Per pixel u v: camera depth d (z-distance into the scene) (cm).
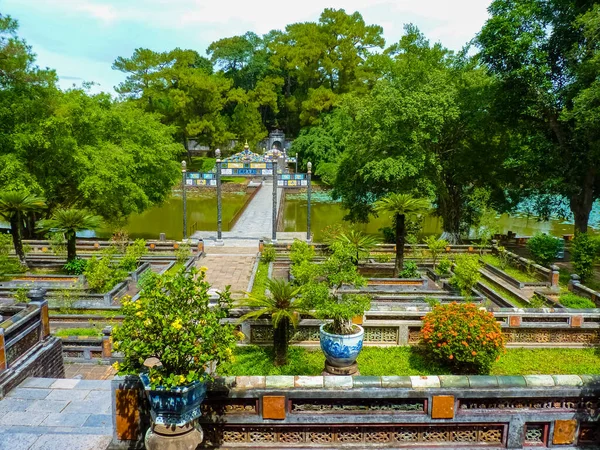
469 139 2491
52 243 1973
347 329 781
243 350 921
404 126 2152
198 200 4647
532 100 1986
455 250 2119
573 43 1930
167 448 395
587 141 1877
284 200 4316
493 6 1997
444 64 2453
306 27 5881
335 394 442
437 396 444
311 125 5709
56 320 1172
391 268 1806
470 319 849
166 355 391
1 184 1970
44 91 2056
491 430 455
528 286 1616
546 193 2397
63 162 2184
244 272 1814
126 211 2514
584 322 1006
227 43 6738
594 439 455
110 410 576
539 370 884
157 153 2723
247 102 5831
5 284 1512
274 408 442
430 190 2142
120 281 1545
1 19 1867
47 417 557
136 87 5078
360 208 2531
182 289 421
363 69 5462
